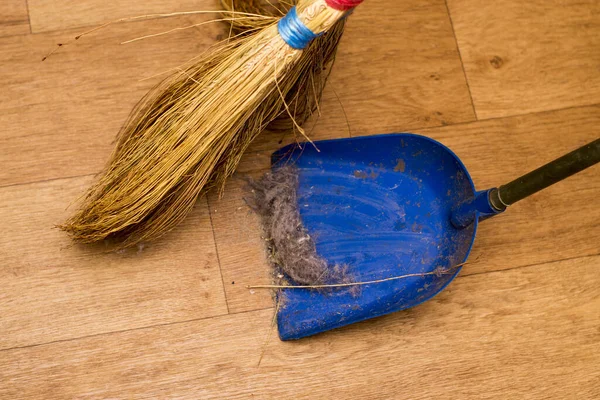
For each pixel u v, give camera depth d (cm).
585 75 161
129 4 153
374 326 149
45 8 151
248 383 145
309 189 150
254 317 147
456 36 159
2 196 146
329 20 133
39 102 148
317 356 147
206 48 153
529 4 162
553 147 157
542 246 154
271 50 135
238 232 148
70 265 145
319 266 146
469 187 145
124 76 150
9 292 143
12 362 142
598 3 163
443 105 156
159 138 138
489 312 151
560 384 150
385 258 149
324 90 153
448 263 148
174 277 146
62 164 147
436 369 149
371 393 147
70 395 142
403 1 158
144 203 138
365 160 151
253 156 150
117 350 144
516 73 159
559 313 152
